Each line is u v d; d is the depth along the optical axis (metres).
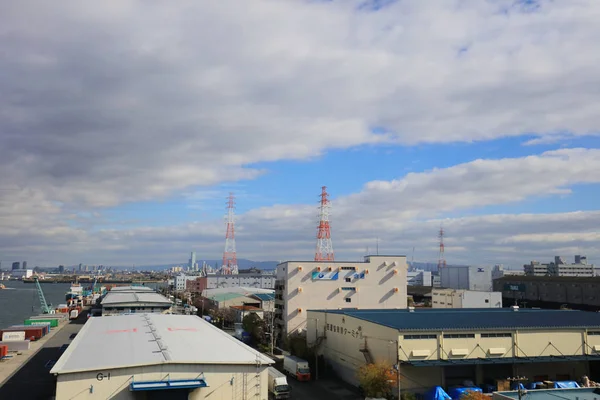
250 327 101.12
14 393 58.41
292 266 100.56
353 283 103.06
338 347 71.06
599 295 127.31
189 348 52.94
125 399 44.38
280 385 56.16
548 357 58.56
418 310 80.56
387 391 53.78
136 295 149.00
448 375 57.47
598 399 37.72
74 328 132.12
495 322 62.06
